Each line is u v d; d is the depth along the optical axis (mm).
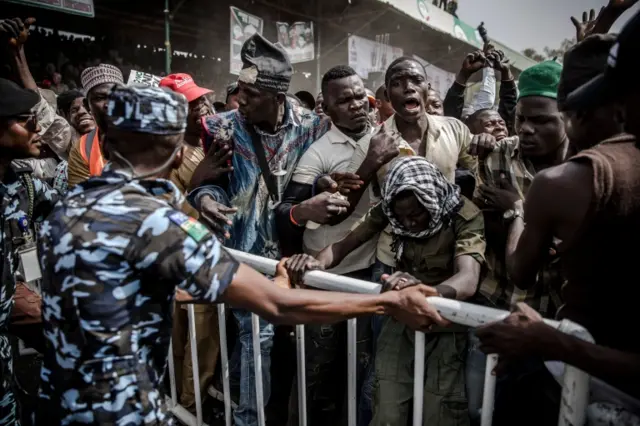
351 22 12398
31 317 2102
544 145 1983
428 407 1982
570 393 1319
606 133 1296
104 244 1299
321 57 12953
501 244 2156
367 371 2516
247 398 2475
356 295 1595
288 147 2645
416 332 1677
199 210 2416
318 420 2750
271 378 2930
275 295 1472
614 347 1285
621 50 1130
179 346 3102
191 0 9992
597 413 1288
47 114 3834
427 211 1984
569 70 1529
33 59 9062
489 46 3486
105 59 10172
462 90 3580
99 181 1402
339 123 2709
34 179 2387
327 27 12336
